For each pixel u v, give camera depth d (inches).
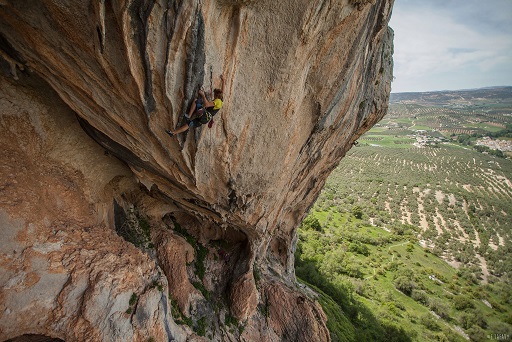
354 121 573.0
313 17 256.1
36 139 280.5
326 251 2085.4
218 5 219.8
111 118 265.7
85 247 292.4
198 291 508.4
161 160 322.7
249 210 440.5
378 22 406.3
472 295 2107.5
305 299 665.0
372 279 1950.1
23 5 177.2
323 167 641.6
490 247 3038.9
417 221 3368.6
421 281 2107.5
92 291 268.1
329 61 319.6
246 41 252.8
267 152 359.6
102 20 184.1
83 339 254.2
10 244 239.3
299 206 779.4
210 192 388.2
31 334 250.2
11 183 253.3
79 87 237.0
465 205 4185.5
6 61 217.2
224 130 307.6
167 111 253.6
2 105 248.2
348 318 1155.9
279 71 282.4
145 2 183.2
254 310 578.6
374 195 4099.4
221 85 265.9
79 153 332.8
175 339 366.6
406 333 1363.2
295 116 346.9
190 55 219.3
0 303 225.1
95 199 363.9
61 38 198.5
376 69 554.9
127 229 447.5
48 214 278.7
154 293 328.5
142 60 212.8
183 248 497.7
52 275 256.1
